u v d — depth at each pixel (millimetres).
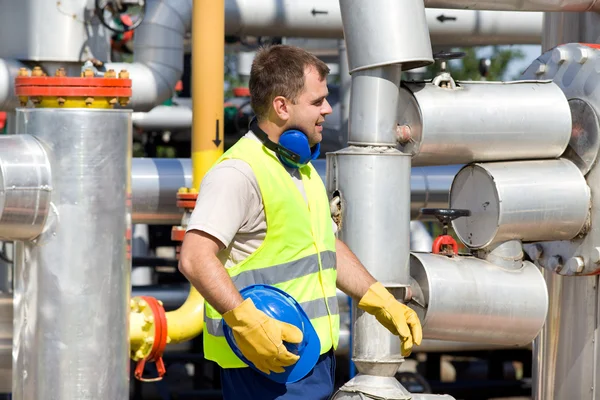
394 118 8047
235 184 6465
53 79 7793
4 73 11164
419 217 13852
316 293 6777
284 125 6762
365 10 7895
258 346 6203
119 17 11492
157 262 14930
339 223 7996
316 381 6832
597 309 9602
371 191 7871
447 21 14711
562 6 9453
